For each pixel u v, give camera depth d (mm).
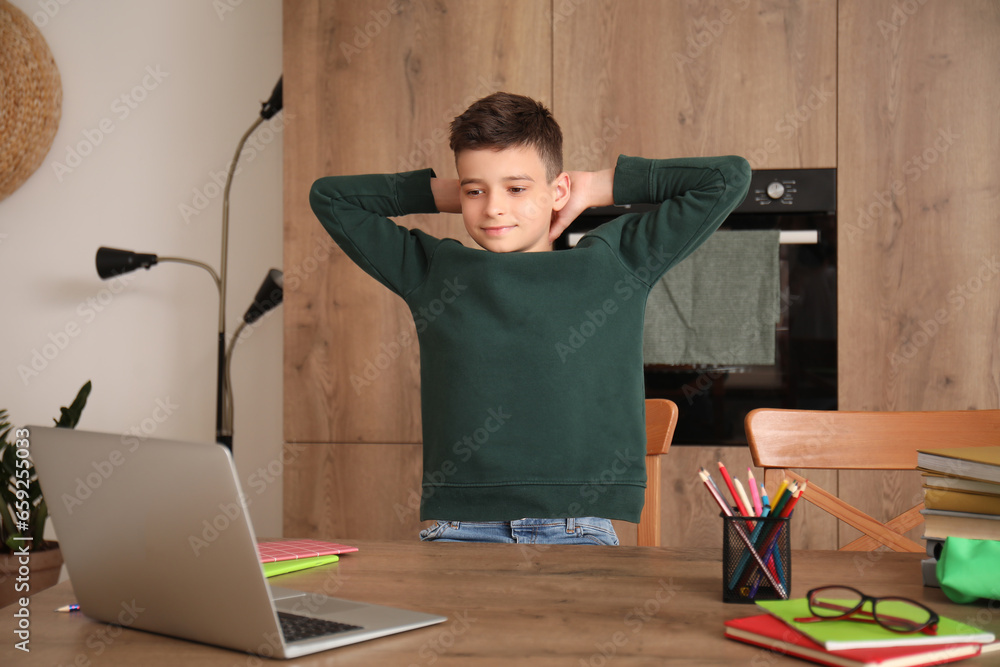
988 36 2047
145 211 2861
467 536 1262
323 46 2223
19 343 2900
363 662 615
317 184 1479
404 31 2201
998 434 1268
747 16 2105
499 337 1292
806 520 2076
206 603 649
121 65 2852
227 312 2840
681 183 1358
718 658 614
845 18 2082
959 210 2059
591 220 2180
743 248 2102
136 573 683
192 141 2846
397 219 2207
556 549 1001
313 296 2234
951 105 2059
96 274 2875
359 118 2215
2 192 2812
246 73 2828
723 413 2139
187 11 2842
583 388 1283
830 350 2105
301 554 934
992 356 2051
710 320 2113
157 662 630
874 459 1270
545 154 1322
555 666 599
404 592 807
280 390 2824
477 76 2184
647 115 2135
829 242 2102
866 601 680
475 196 1309
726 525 765
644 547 1012
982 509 815
